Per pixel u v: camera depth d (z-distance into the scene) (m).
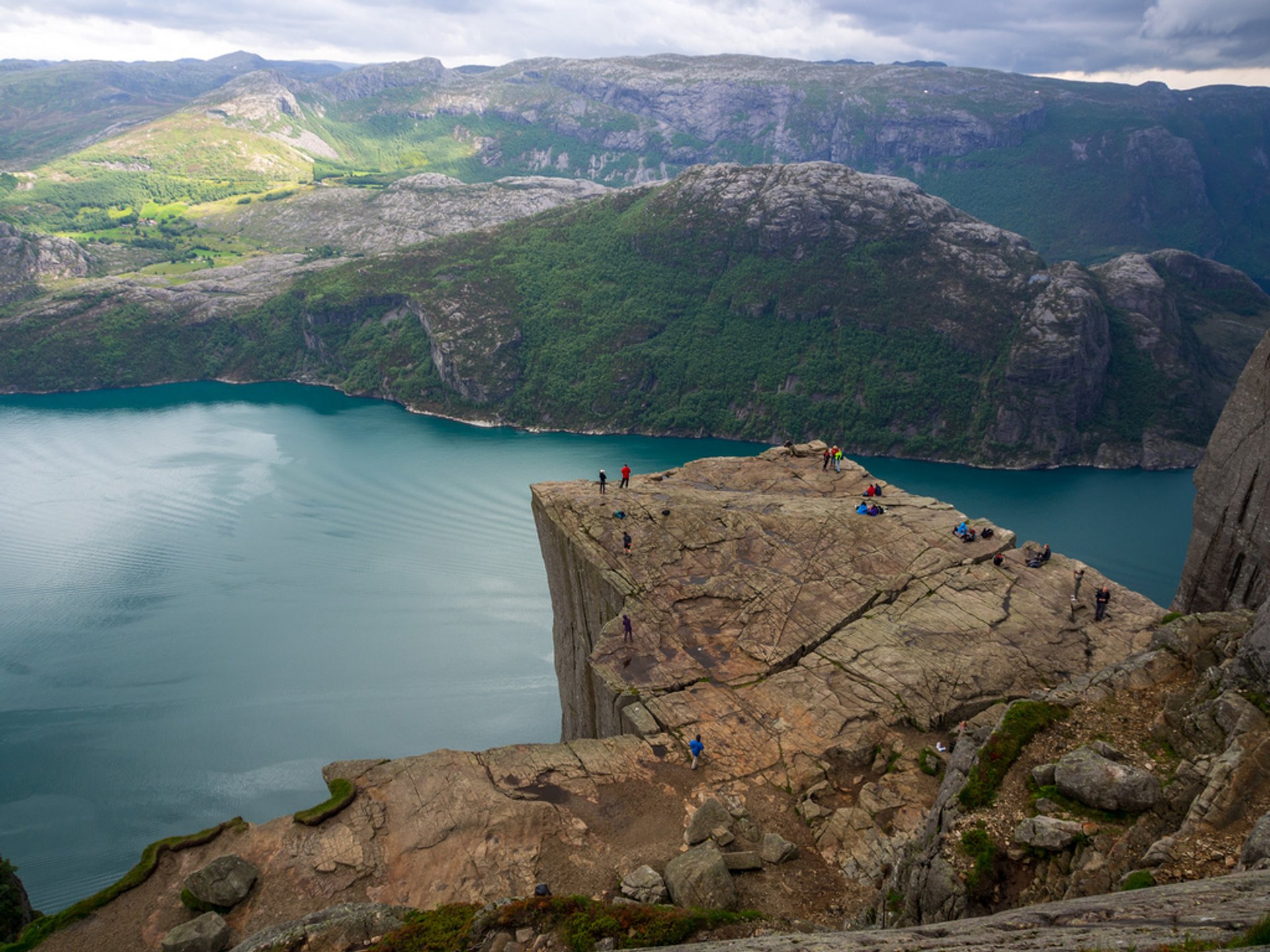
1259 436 46.03
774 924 29.83
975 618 53.06
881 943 19.94
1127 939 15.28
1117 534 180.88
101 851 80.88
